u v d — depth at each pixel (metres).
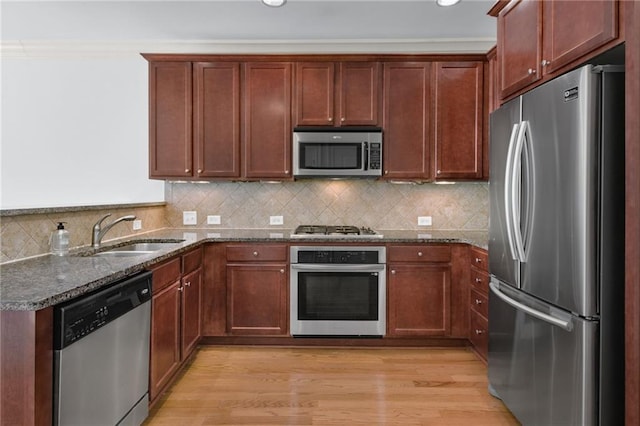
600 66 1.47
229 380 2.54
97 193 3.64
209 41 3.41
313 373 2.64
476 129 3.27
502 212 2.09
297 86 3.27
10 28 3.22
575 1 1.64
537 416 1.81
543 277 1.72
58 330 1.32
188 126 3.29
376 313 3.05
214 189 3.62
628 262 1.37
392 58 3.25
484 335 2.72
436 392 2.39
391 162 3.28
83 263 1.83
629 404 1.36
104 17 3.01
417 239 3.03
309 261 3.04
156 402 2.25
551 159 1.66
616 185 1.48
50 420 1.30
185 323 2.60
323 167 3.23
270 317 3.06
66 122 3.63
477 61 3.27
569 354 1.59
